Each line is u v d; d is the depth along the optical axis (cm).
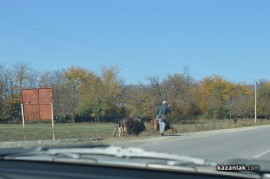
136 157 404
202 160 400
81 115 7125
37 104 2377
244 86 8881
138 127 2770
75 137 2627
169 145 2095
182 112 6519
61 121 7044
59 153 415
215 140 2462
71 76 7806
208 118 7269
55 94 7331
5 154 439
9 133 3097
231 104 8181
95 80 7500
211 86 8269
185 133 3084
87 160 397
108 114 7144
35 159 414
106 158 404
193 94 7000
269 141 2438
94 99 7088
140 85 7000
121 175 373
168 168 384
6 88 7225
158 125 2959
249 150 1903
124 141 2269
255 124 5891
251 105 8500
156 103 6175
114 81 7450
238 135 3005
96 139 2367
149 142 2248
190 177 378
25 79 7725
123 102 7225
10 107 6844
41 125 5175
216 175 393
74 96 7531
